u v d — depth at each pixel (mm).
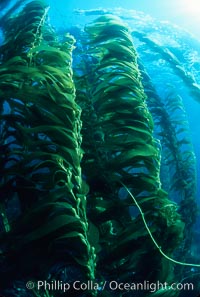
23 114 2291
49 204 1999
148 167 2727
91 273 2123
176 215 2619
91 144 2826
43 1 3797
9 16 4895
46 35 4043
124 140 2752
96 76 3369
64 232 2090
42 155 2086
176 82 15109
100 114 2930
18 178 2270
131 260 2541
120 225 2721
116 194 2688
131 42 3488
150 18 8891
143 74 5512
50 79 2184
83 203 2143
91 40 3811
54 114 2180
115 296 2770
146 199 2520
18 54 2842
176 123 5734
